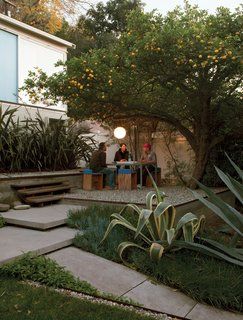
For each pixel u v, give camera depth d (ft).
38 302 10.84
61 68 39.42
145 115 31.48
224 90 29.07
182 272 13.41
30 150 28.32
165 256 15.15
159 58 22.84
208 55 21.58
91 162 30.35
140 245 16.15
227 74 24.71
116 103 28.27
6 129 26.58
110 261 14.65
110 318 10.19
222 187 33.35
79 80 25.71
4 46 33.58
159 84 27.94
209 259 14.99
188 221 15.53
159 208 15.83
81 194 26.73
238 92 30.04
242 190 15.55
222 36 22.48
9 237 16.30
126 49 24.63
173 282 13.08
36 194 24.31
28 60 36.17
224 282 12.76
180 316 11.21
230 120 29.50
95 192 28.17
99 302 11.39
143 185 34.01
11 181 23.52
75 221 18.70
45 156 29.48
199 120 31.55
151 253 14.14
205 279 12.82
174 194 27.96
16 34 34.65
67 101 28.22
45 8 65.92
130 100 28.73
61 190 26.99
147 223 16.06
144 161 33.30
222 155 33.81
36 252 14.26
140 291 12.55
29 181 24.89
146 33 22.99
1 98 33.32
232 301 12.08
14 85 34.60
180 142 40.47
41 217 19.10
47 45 38.50
